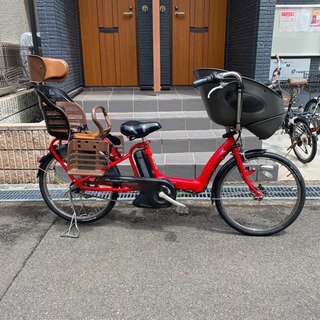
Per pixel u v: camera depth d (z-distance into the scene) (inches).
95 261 98.7
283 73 271.9
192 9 241.4
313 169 169.3
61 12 196.5
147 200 111.4
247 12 208.2
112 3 235.6
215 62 254.2
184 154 167.3
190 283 88.7
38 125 150.9
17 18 209.3
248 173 112.0
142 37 239.0
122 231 115.7
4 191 149.5
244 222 119.8
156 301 82.4
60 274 92.8
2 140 152.9
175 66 251.8
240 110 99.9
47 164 118.9
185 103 201.2
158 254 101.9
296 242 107.8
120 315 77.9
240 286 87.4
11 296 84.4
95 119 102.4
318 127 181.9
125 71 249.6
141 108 200.5
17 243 108.5
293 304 80.8
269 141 216.2
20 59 214.7
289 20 258.8
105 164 110.3
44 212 130.3
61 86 195.0
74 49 229.0
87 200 138.3
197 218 124.6
